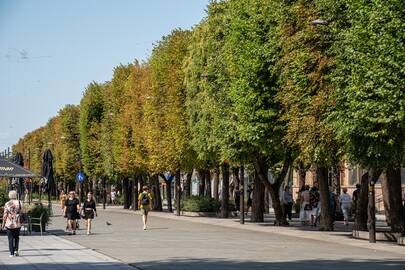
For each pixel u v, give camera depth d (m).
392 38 22.73
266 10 34.44
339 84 25.78
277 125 35.59
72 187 107.19
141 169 64.75
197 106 47.06
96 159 82.44
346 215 40.78
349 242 28.73
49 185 50.69
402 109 22.39
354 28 24.17
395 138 24.25
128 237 31.62
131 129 66.62
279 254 23.30
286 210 47.16
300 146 30.25
